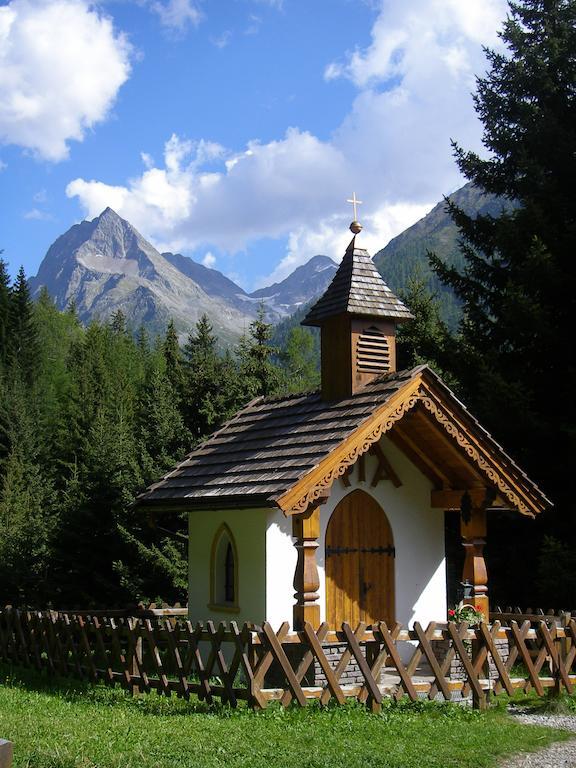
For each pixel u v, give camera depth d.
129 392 64.00
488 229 26.83
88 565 28.14
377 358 18.17
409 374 16.45
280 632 12.95
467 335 26.33
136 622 14.73
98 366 70.19
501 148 26.67
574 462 23.14
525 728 12.52
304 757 10.16
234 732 11.27
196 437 32.69
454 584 26.28
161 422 30.52
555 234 24.22
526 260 23.72
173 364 42.09
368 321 18.25
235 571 17.77
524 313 23.02
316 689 13.06
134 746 10.12
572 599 21.84
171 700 13.77
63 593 28.08
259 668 12.76
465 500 18.20
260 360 37.81
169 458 29.38
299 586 14.86
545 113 25.39
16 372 64.00
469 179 27.80
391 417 15.94
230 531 18.05
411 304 37.50
